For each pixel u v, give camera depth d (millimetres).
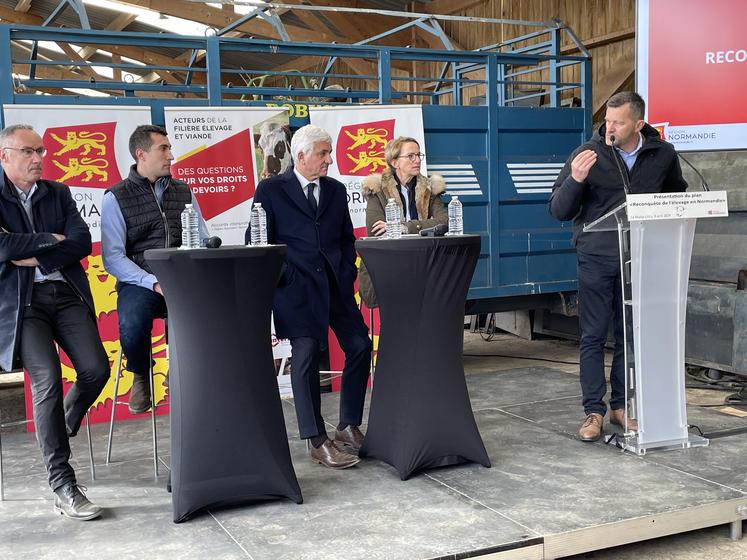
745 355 4859
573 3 9195
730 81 4719
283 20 11039
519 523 2711
